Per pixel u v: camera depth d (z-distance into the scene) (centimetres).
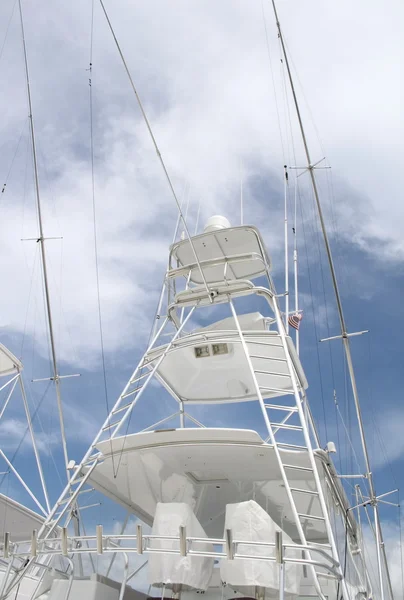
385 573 1569
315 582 908
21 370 1606
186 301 1478
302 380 1445
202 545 1042
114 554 1221
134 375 1359
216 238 1582
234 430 1108
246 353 1280
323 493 1126
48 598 1045
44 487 1545
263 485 1245
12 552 1038
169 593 1127
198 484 1273
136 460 1199
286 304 1552
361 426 1656
